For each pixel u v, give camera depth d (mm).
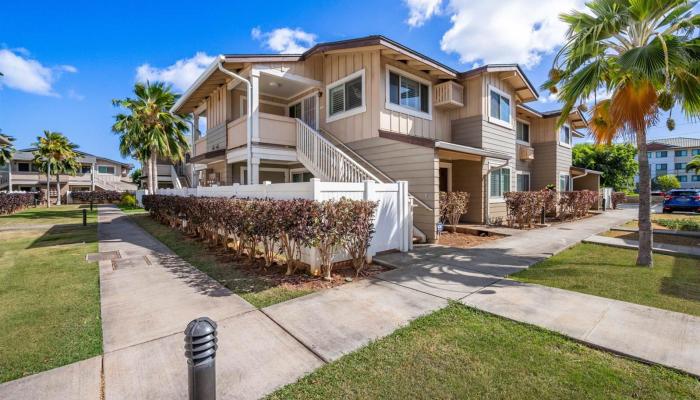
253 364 2775
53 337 3314
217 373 2641
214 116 13234
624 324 3383
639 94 5355
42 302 4348
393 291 4605
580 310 3773
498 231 10102
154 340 3250
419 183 8727
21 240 9859
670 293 4320
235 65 10141
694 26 5332
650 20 5574
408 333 3291
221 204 7133
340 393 2389
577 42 5777
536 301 4098
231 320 3680
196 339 1984
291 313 3844
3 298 4523
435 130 11828
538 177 17109
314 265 5477
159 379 2594
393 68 10203
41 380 2578
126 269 6102
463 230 10508
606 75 5957
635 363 2705
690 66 5203
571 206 13938
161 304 4227
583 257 6617
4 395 2385
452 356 2863
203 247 8172
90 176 44469
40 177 40000
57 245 8859
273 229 5336
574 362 2742
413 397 2334
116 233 11164
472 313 3766
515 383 2473
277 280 5199
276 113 12953
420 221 8750
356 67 10273
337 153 8883
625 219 13797
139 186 47531
